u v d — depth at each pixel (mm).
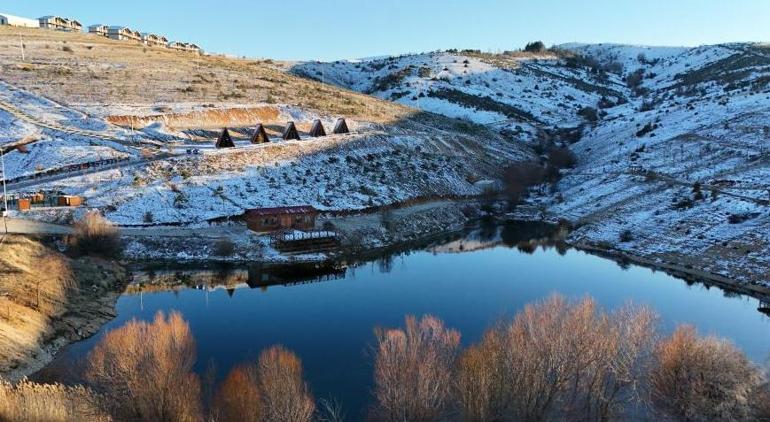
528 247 84375
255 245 71438
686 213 83375
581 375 33969
